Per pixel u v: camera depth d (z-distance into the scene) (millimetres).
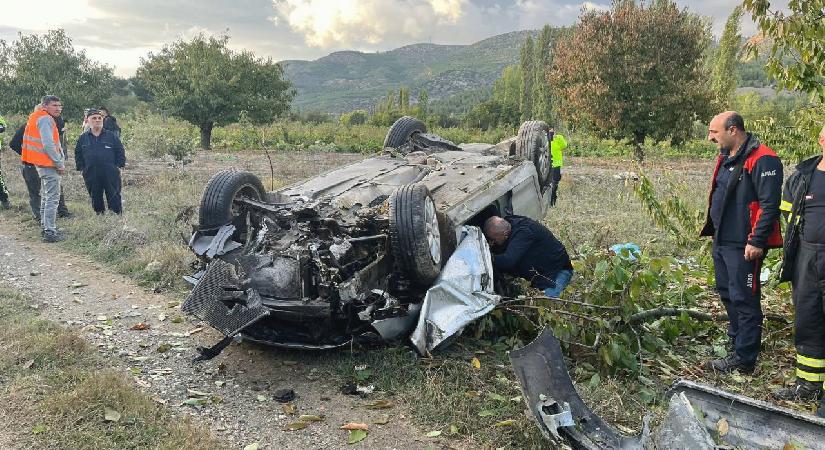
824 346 4305
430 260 4867
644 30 19641
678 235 6875
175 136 17906
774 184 4496
